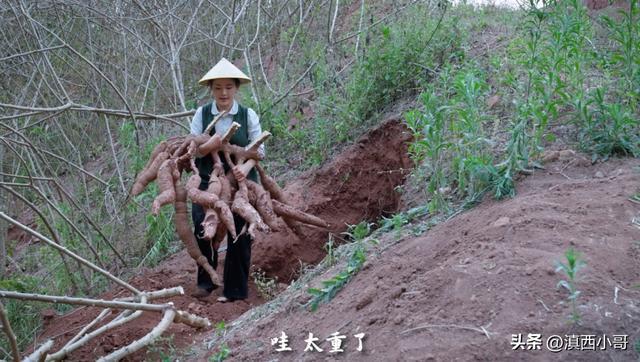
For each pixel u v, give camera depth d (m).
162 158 4.77
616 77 4.84
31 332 5.47
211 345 3.96
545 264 2.88
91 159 8.69
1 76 7.61
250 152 4.77
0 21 7.05
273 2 9.12
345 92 7.12
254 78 7.52
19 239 8.05
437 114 4.16
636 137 4.14
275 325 3.69
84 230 6.91
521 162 4.06
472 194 4.04
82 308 5.47
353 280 3.63
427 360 2.58
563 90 4.64
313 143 6.95
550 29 4.61
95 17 7.67
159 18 8.05
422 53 6.68
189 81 8.98
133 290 3.90
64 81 7.94
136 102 8.26
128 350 3.64
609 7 6.10
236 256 4.96
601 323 2.54
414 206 5.08
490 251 3.13
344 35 8.30
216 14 8.88
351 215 6.48
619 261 2.91
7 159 8.45
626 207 3.39
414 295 3.06
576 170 3.98
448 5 7.48
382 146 6.40
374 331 2.99
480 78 5.21
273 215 4.75
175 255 6.43
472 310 2.76
